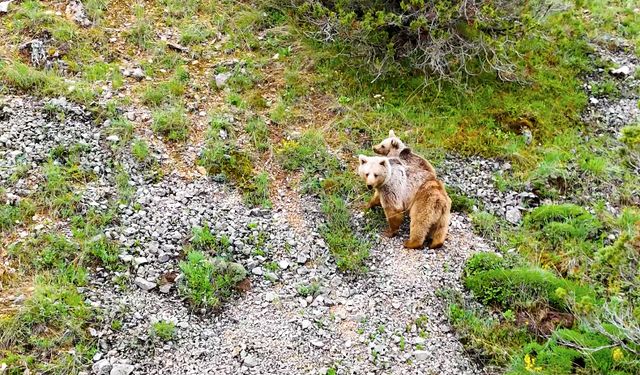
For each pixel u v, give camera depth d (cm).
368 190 1006
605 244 955
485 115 1146
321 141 1065
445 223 922
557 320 839
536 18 1270
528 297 862
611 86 1234
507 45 1241
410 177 943
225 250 898
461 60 1190
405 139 1088
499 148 1095
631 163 1082
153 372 759
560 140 1123
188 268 852
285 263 896
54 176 923
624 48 1338
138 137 1023
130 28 1211
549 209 990
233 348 796
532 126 1139
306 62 1200
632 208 1016
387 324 834
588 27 1380
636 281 879
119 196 934
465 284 885
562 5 1316
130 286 838
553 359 779
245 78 1152
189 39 1211
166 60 1166
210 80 1145
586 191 1039
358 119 1114
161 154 1010
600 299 863
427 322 838
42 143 972
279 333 816
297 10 1278
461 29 1203
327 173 1024
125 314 804
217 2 1301
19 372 730
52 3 1218
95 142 995
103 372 745
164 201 945
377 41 1196
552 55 1285
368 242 936
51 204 895
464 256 923
